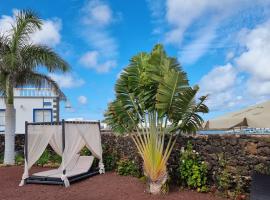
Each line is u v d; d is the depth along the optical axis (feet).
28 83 62.64
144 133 36.81
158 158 35.45
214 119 38.68
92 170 51.16
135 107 37.86
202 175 35.40
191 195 34.19
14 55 55.11
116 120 39.99
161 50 36.29
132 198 34.19
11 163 61.31
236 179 32.12
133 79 37.24
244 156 31.86
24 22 57.72
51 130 44.24
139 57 37.91
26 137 44.34
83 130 47.73
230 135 33.42
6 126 61.62
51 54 58.39
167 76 33.63
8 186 42.39
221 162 33.86
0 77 58.54
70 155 43.52
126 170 48.52
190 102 34.86
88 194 36.96
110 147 56.03
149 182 35.86
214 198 32.63
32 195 37.14
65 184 41.47
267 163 29.84
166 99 34.17
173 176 38.81
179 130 37.14
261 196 23.22
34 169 56.65
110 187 40.04
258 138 31.01
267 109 34.27
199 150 36.76
